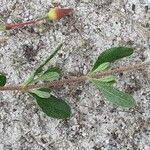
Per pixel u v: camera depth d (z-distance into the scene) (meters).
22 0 0.13
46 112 0.11
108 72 0.11
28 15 0.13
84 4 0.13
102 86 0.10
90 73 0.11
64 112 0.11
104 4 0.13
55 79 0.11
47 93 0.10
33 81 0.10
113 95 0.10
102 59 0.11
